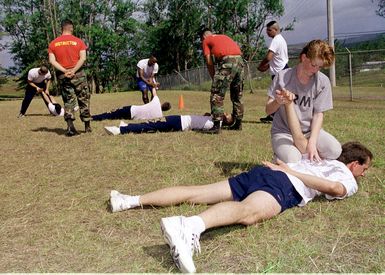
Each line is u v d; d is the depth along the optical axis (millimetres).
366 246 2807
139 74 12234
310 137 3979
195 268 2477
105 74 52281
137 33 53125
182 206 3461
